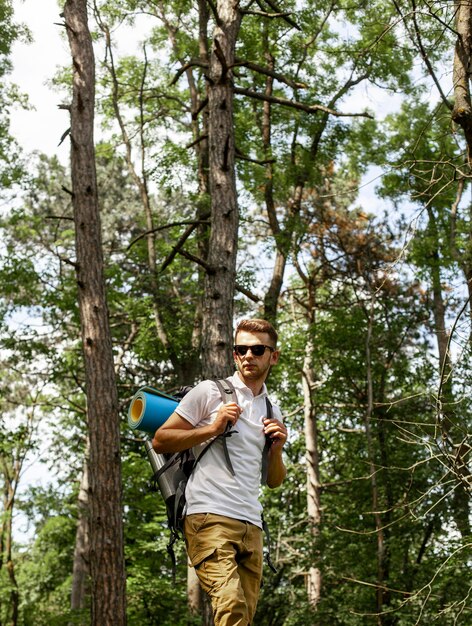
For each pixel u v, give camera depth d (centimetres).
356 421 2047
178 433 353
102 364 1146
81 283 1174
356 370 1934
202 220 1266
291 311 2445
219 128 1225
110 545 1070
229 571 339
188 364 2161
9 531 2742
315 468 2219
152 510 2172
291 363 2258
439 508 1689
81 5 1263
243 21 2138
